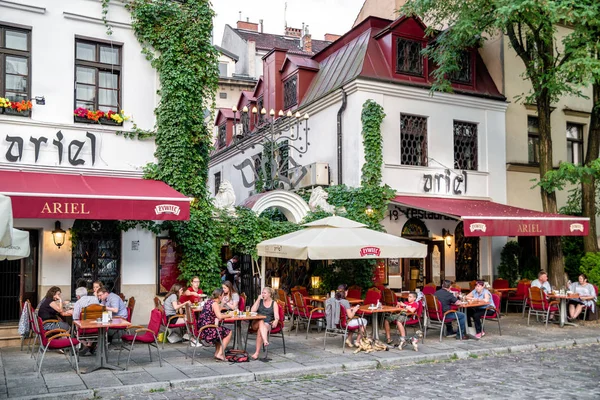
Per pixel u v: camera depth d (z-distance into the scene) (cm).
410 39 1892
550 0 1506
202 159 1462
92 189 1197
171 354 1130
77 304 1051
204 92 1494
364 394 841
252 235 1529
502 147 2023
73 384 873
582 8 1503
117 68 1411
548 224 1633
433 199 1828
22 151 1277
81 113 1339
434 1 1748
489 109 2002
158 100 1444
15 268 1283
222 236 1493
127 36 1415
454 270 1916
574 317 1584
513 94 2070
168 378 916
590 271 1728
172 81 1415
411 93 1839
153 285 1392
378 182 1730
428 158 1862
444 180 1883
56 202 1097
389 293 1427
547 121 1759
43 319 1116
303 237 1295
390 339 1272
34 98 1295
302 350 1179
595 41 1573
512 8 1412
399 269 1834
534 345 1253
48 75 1318
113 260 1364
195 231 1426
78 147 1338
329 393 850
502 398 812
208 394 849
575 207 2039
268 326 1097
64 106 1333
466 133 1970
